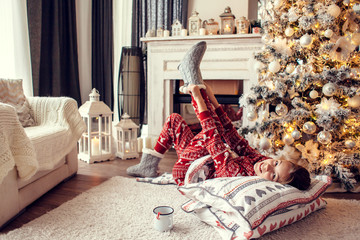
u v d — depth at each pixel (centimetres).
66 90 366
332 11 179
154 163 215
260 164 148
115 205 167
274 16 206
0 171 130
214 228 140
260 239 130
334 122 188
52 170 196
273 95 194
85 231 136
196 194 140
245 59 306
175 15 385
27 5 304
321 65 199
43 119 222
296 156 210
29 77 321
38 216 156
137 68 358
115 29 416
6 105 144
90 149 264
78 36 395
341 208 169
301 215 148
